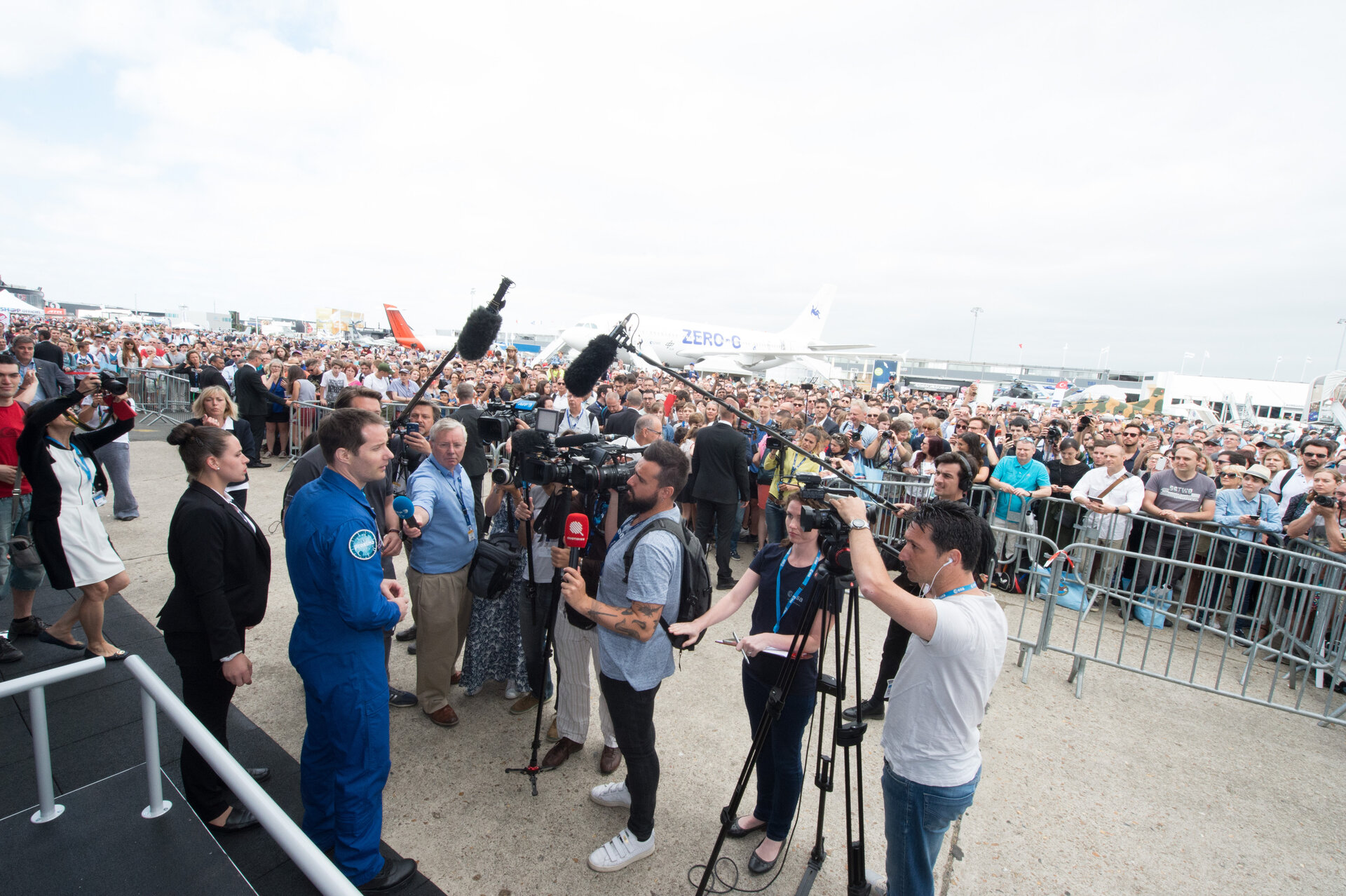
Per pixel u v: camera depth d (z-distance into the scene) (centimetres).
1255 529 501
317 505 195
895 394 2605
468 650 327
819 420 831
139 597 430
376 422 200
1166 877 243
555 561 249
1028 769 308
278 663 364
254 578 227
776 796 229
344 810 203
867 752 322
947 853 251
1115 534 514
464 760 289
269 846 232
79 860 159
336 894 98
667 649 226
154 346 1738
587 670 280
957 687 167
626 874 230
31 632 356
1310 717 373
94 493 335
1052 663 430
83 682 319
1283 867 251
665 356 2864
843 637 457
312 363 1198
